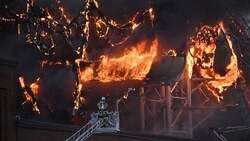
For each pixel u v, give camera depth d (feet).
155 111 197.98
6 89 115.65
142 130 189.57
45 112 180.75
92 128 119.14
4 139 113.80
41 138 122.31
